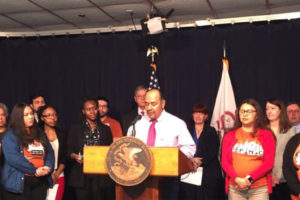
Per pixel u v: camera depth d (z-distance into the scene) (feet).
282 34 16.76
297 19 16.55
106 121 16.56
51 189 14.07
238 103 17.15
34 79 19.54
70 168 14.42
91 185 14.17
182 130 10.78
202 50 17.65
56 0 14.96
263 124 11.66
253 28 17.12
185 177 15.06
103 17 17.35
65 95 19.22
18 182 11.85
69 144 14.30
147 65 18.33
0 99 19.72
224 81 16.72
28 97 19.58
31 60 19.61
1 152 12.55
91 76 18.94
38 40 19.60
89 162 9.07
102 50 18.85
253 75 17.04
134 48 18.49
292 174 10.86
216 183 15.03
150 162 8.52
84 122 14.49
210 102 17.46
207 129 15.38
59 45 19.35
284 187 13.50
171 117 10.86
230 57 17.34
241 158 11.30
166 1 15.23
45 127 14.58
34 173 11.82
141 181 8.51
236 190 11.39
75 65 19.16
